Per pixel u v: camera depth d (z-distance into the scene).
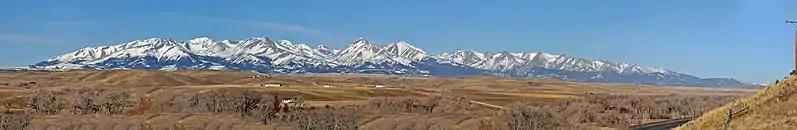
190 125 91.94
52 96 124.94
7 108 120.12
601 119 111.19
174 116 101.56
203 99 115.56
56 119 98.38
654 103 138.38
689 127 41.81
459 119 97.75
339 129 86.56
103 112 115.94
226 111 108.69
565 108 126.94
